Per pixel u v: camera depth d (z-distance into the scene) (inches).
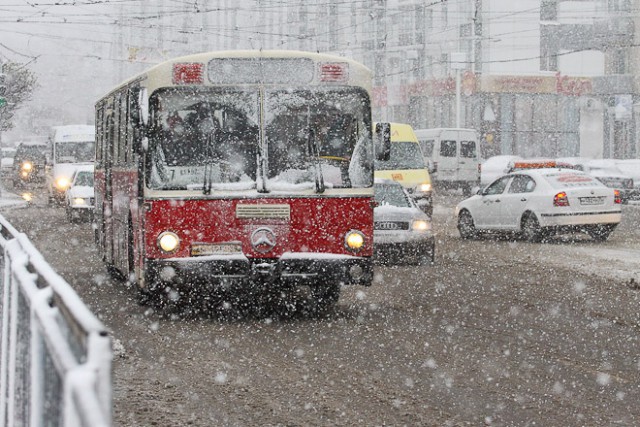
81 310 152.9
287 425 349.1
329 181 587.5
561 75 3051.2
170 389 409.1
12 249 317.1
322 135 587.5
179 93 579.2
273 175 582.6
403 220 892.6
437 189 2229.3
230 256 575.2
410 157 1401.3
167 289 588.7
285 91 585.3
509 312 621.0
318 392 400.8
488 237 1224.8
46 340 175.3
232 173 582.2
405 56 3272.6
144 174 576.7
